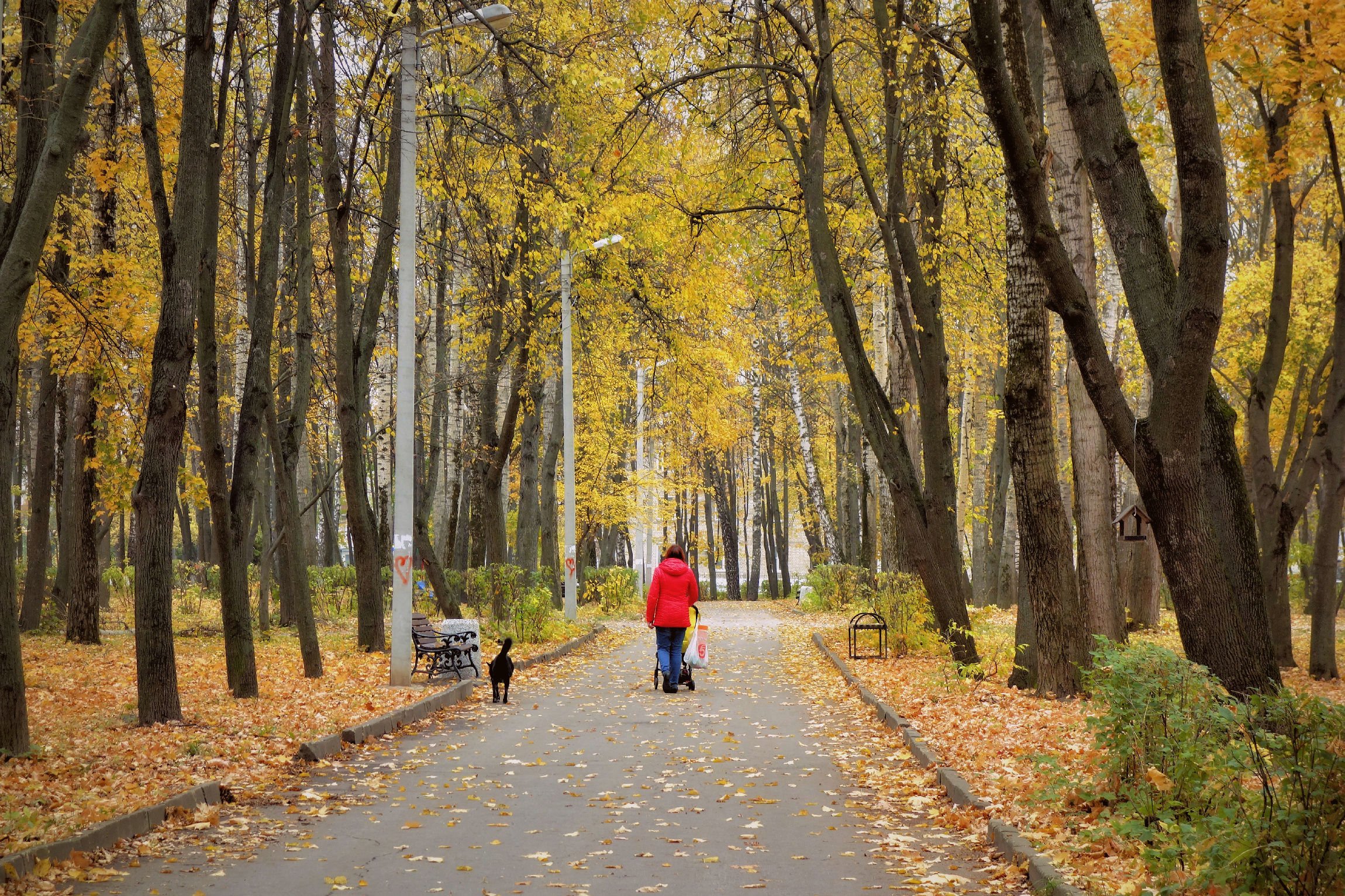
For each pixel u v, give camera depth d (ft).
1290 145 50.62
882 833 23.95
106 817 23.08
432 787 29.40
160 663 37.17
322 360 85.20
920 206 63.87
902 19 52.75
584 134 67.26
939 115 57.77
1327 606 56.95
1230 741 19.33
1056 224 47.83
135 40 37.52
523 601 77.97
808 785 29.71
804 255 67.36
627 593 142.51
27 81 34.55
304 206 58.65
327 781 30.04
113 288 50.83
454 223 76.07
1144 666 22.04
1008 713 39.27
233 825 24.58
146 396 55.06
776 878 20.36
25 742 30.73
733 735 38.86
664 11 58.34
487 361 88.38
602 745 36.86
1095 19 27.91
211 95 38.68
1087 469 51.37
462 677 55.88
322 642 72.49
